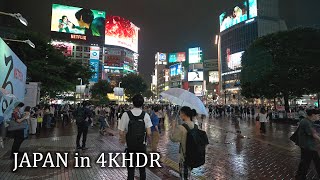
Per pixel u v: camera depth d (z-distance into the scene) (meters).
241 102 101.50
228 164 8.36
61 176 6.48
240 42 128.12
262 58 34.53
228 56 134.00
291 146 12.13
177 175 6.70
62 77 31.41
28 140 12.84
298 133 6.37
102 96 74.94
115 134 16.28
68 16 119.00
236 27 131.38
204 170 7.56
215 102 117.06
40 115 16.77
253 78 35.47
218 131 18.91
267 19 123.31
